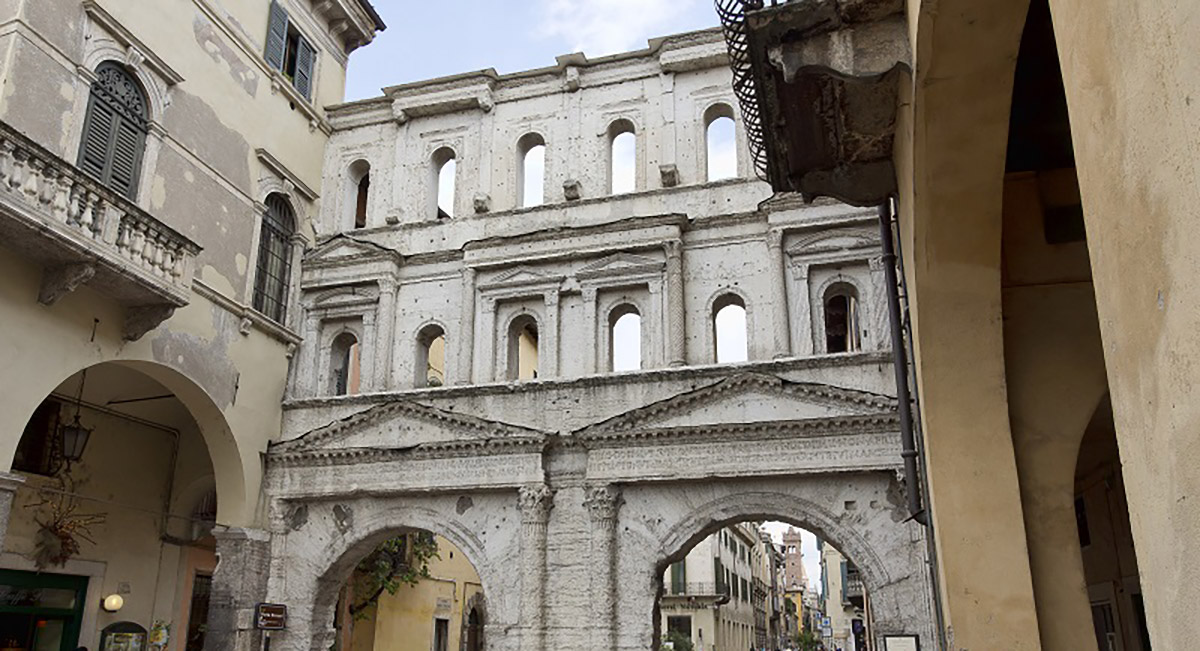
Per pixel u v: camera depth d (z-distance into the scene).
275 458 25.03
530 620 21.92
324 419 25.53
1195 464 2.60
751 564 78.06
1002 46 7.36
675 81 26.06
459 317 25.80
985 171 8.42
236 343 24.28
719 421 21.98
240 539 23.78
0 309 17.58
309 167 27.98
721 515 21.92
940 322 9.46
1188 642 2.75
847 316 33.91
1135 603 15.34
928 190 8.66
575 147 26.47
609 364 24.45
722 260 24.12
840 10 9.02
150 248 19.80
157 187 21.83
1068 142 9.95
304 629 24.06
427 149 28.00
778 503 21.56
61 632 22.55
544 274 25.20
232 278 24.28
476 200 26.48
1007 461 9.30
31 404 18.06
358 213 31.47
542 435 22.84
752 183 24.45
